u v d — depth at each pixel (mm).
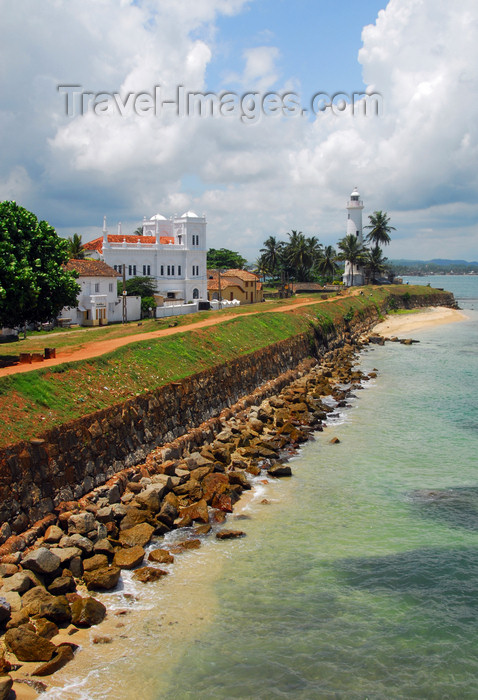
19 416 25047
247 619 18719
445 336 93312
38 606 17766
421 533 24719
